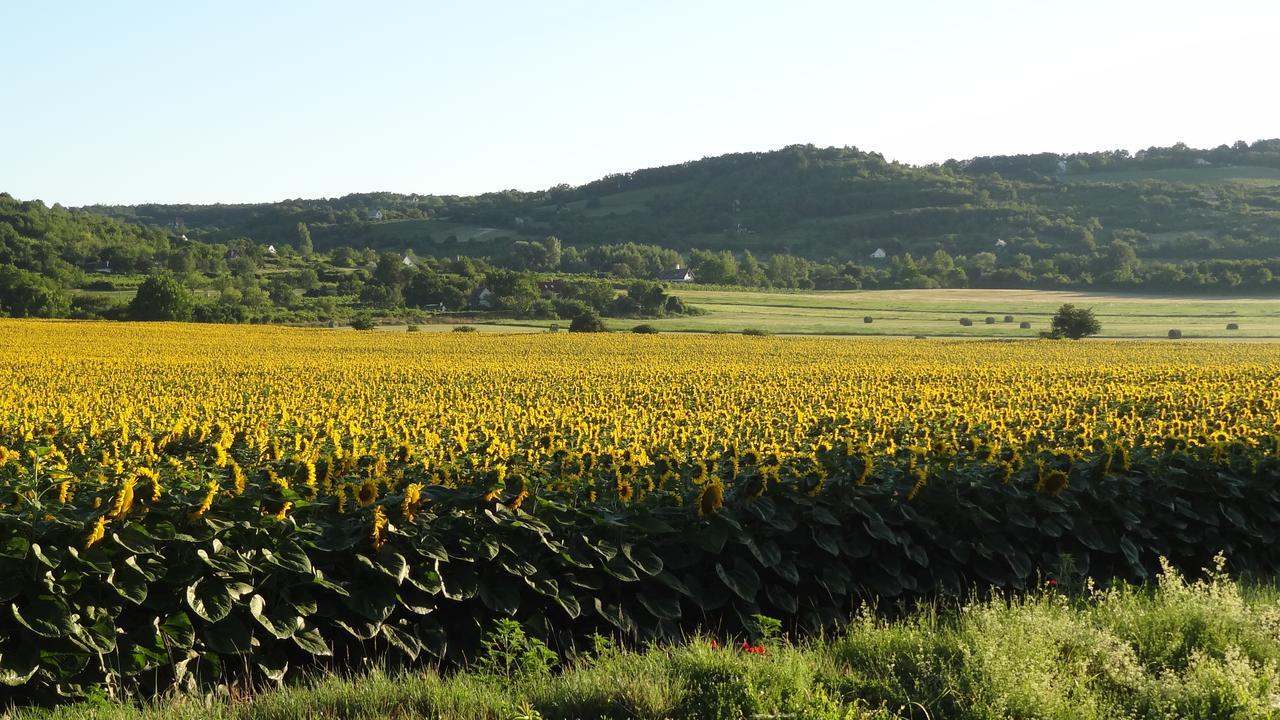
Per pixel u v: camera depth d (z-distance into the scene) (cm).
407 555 767
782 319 10469
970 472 997
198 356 4562
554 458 958
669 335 7662
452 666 757
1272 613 739
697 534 852
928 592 939
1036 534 1011
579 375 3578
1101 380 3384
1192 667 645
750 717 578
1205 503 1094
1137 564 1016
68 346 5059
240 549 720
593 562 814
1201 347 6394
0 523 662
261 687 697
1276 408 1881
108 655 661
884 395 2497
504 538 802
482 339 6662
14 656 634
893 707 616
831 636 851
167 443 1121
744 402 2392
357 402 2378
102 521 666
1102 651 674
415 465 925
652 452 1057
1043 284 15662
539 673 673
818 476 930
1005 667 613
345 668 737
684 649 706
